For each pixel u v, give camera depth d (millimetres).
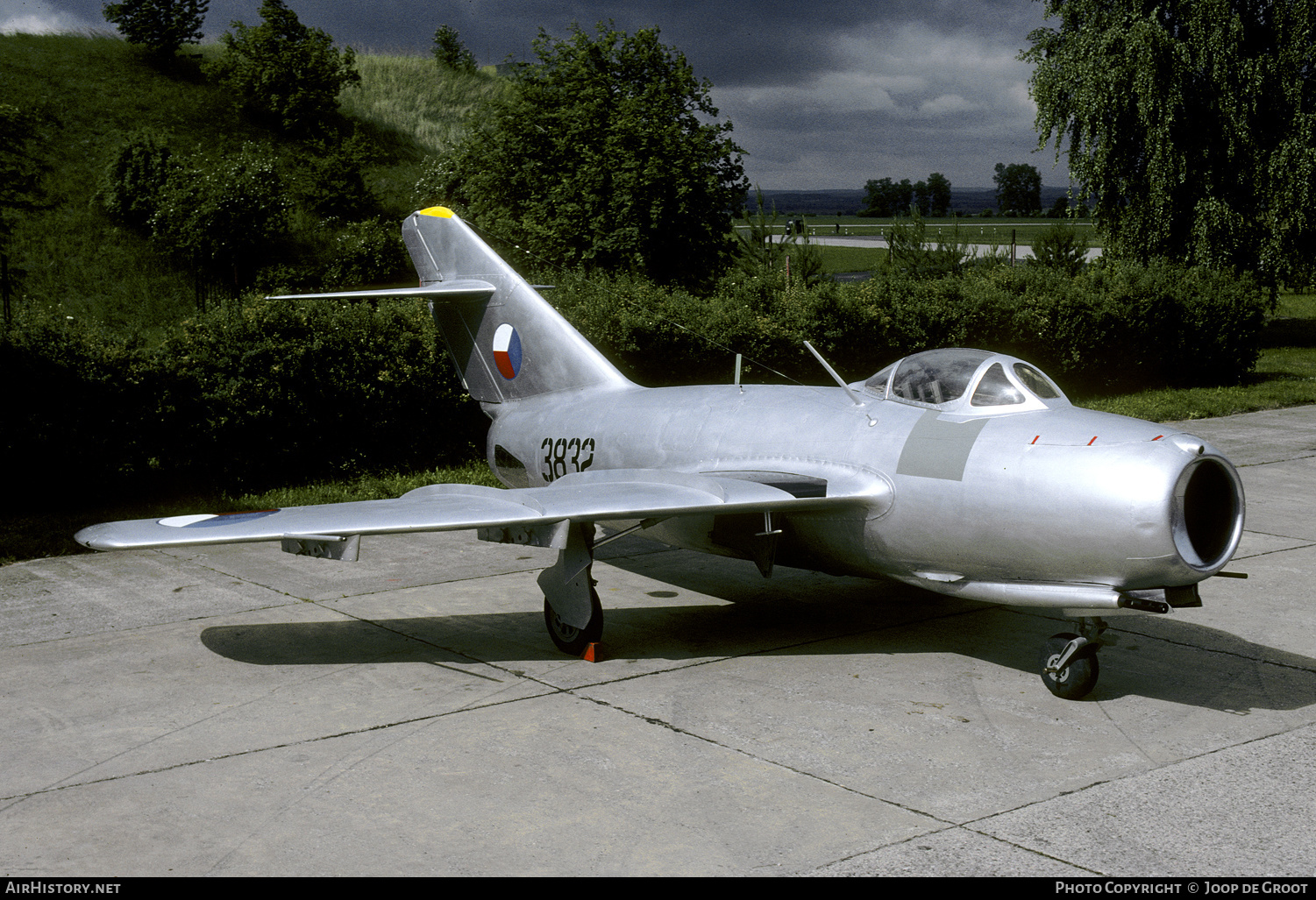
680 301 14547
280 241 29984
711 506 6230
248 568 9109
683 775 4875
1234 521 5598
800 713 5676
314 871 4000
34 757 5164
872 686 6113
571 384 8930
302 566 9180
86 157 32656
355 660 6660
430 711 5754
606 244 19641
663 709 5758
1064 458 5633
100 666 6543
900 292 17078
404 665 6555
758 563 7129
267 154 34750
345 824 4406
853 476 6574
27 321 10617
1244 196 25375
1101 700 5848
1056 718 5586
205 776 4918
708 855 4094
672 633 7242
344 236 29094
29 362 10328
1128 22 25391
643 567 9219
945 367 6652
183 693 6059
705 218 20703
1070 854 4074
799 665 6512
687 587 8516
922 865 3994
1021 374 6379
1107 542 5430
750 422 7375
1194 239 25172
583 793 4684
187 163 29438
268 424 11820
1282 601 7809
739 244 23141
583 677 6328
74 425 10570
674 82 21938
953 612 7723
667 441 7754
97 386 10672
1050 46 27266
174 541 5965
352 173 32594
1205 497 5688
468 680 6270
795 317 15523
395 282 28094
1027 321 18219
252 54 39594
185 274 27641
